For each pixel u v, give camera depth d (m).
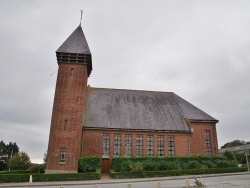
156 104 36.19
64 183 20.78
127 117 32.94
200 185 16.30
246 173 25.69
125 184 19.19
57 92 28.91
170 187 16.27
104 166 29.70
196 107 36.72
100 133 30.78
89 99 34.50
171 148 32.09
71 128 27.67
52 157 26.38
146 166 25.75
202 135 33.31
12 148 93.88
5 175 22.52
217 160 29.48
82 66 30.45
